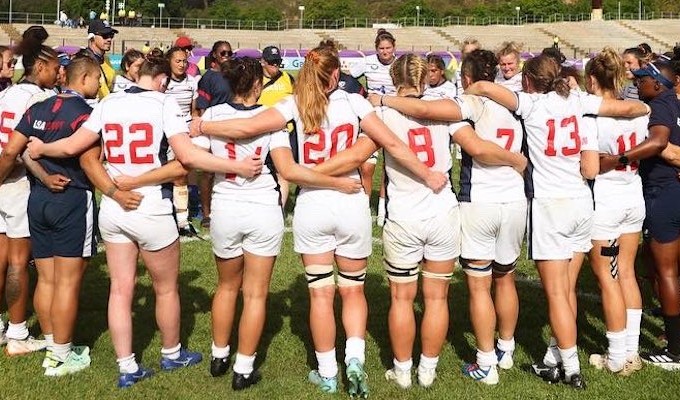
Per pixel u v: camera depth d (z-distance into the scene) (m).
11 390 4.21
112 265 4.28
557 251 4.27
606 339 5.19
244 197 4.12
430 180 4.05
